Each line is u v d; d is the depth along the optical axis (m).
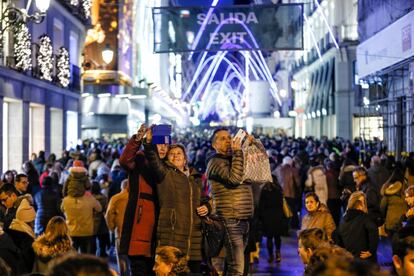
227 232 8.34
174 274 6.59
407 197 10.43
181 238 7.67
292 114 69.62
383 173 16.66
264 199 14.18
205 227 8.22
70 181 13.37
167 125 7.72
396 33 22.55
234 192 8.36
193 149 30.48
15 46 21.42
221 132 8.54
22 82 23.84
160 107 63.31
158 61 60.41
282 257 14.98
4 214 10.41
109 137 46.03
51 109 29.70
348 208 9.90
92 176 19.17
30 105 26.58
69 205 13.24
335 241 9.95
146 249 7.71
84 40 34.66
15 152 23.84
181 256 6.66
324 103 61.19
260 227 14.17
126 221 7.76
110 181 17.45
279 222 14.30
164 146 7.82
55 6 27.62
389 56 23.53
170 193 7.64
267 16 17.23
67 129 33.78
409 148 24.05
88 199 13.39
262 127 82.12
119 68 36.38
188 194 7.75
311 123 69.62
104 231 14.49
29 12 23.20
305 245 6.29
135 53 44.44
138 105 54.53
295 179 19.02
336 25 55.34
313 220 10.39
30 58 22.62
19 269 7.85
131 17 40.44
